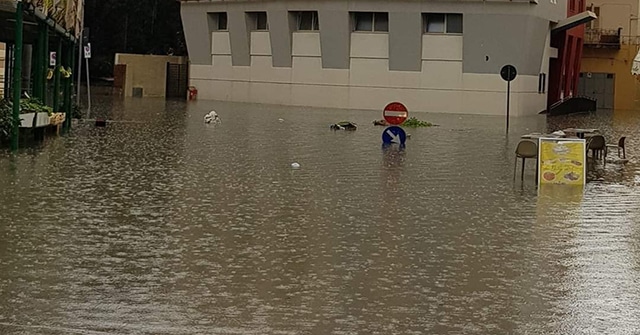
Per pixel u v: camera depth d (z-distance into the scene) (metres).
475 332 8.18
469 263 10.87
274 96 56.25
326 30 52.75
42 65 25.36
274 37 55.56
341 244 11.80
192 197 15.32
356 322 8.39
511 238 12.47
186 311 8.59
